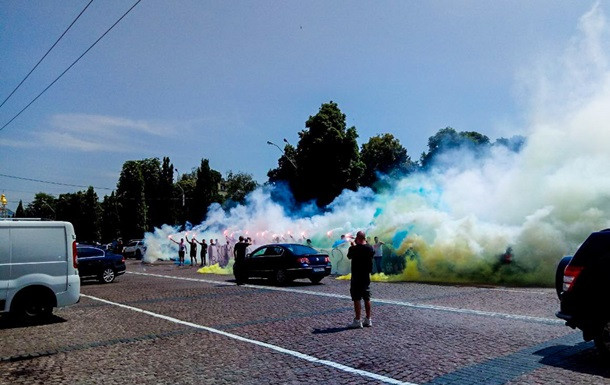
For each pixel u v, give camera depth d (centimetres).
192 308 1136
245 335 815
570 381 519
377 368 595
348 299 1227
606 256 587
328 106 4500
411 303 1130
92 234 9100
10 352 724
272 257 1658
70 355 700
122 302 1280
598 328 587
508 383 521
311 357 657
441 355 648
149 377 580
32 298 955
